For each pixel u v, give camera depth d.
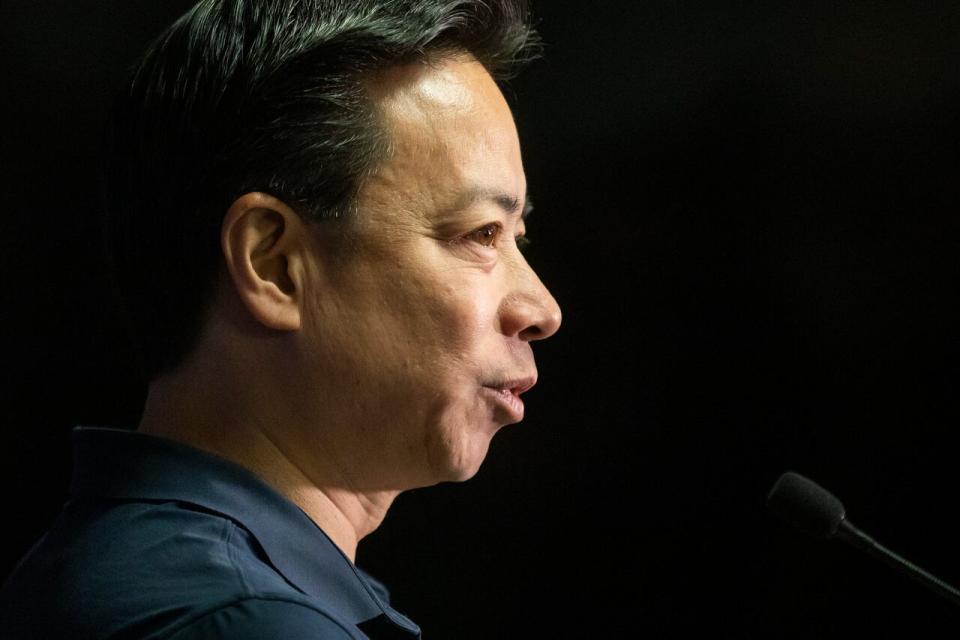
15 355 10.58
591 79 10.84
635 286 10.88
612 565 10.77
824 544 10.54
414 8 4.02
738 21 10.74
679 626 10.67
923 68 10.52
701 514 10.73
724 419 10.76
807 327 10.70
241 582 3.40
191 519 3.70
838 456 10.61
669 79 10.83
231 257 3.88
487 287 4.08
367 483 4.15
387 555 10.82
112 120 4.22
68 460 10.62
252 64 3.93
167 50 4.12
